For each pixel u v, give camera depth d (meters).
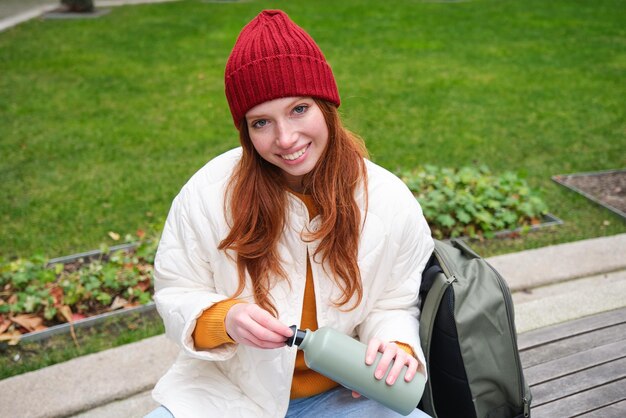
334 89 1.53
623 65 7.39
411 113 5.86
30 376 2.48
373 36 8.75
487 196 3.86
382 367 1.40
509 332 1.61
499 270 3.21
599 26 9.31
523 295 3.07
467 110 5.94
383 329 1.60
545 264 3.26
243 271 1.57
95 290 3.10
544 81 6.82
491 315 1.59
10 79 6.84
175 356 2.59
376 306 1.68
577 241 3.56
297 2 11.20
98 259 3.49
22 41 8.50
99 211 4.03
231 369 1.59
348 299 1.58
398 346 1.47
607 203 4.07
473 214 3.69
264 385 1.57
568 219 3.91
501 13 10.26
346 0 11.38
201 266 1.61
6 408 2.33
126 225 3.86
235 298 1.59
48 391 2.41
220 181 1.61
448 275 1.62
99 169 4.66
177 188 4.34
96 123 5.59
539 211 3.94
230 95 1.50
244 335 1.41
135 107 6.01
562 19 9.78
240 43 1.47
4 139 5.22
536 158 4.88
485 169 4.22
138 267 3.29
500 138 5.27
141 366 2.54
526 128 5.49
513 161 4.82
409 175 4.07
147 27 9.30
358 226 1.57
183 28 9.23
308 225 1.58
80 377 2.48
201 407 1.52
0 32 9.00
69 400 2.37
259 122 1.49
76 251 3.59
